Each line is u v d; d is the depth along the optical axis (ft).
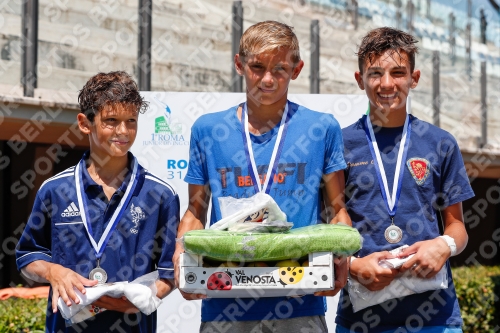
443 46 29.27
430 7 28.76
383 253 9.34
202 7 22.50
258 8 23.72
